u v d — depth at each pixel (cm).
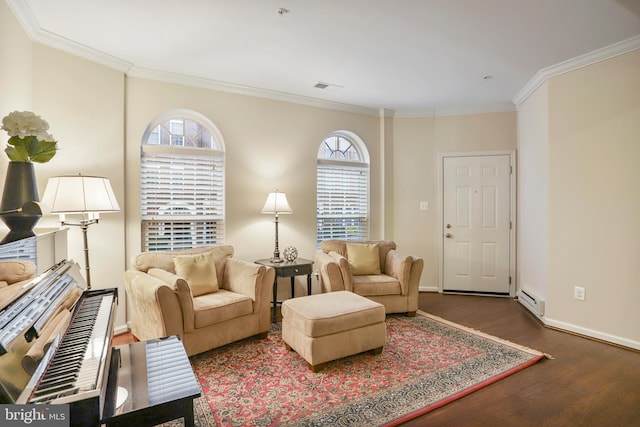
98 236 299
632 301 276
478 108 455
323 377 233
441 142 471
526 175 395
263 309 301
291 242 414
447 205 470
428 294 461
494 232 452
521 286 415
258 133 391
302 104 420
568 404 201
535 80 353
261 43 280
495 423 184
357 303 270
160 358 158
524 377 233
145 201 339
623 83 281
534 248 371
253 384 225
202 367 249
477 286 459
